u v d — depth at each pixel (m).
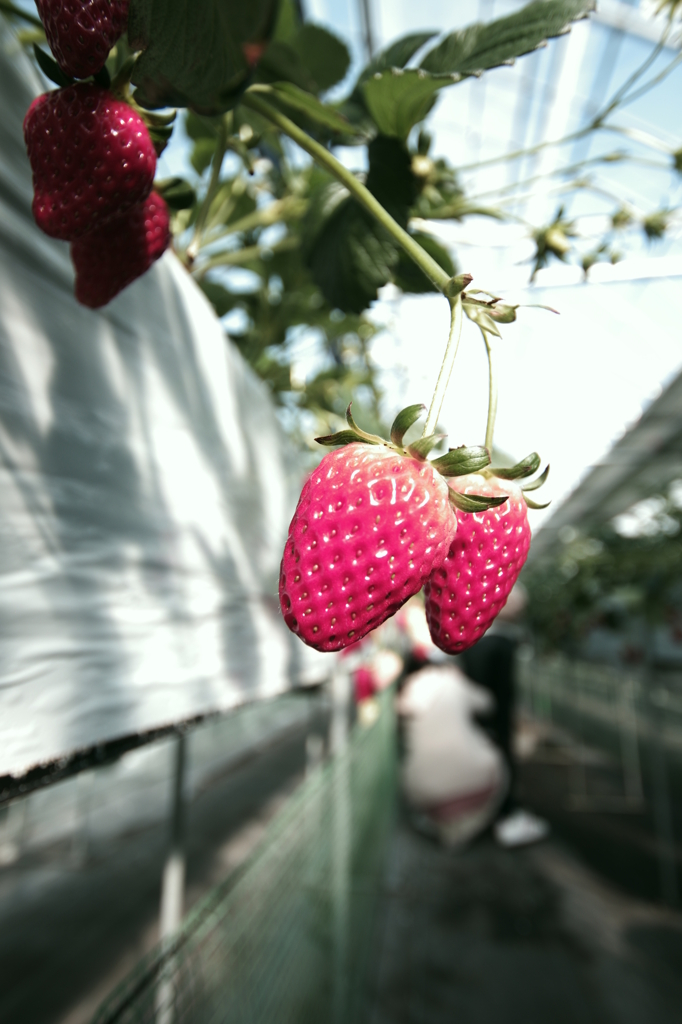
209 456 0.31
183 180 0.19
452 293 0.15
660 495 1.40
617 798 1.77
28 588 0.17
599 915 1.08
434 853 1.38
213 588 0.31
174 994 0.22
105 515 0.21
